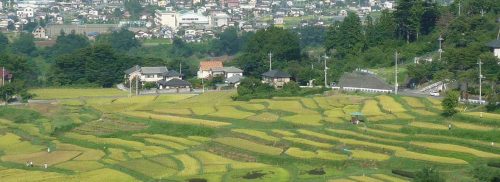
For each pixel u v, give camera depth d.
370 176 189.62
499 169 185.25
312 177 191.62
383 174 191.62
